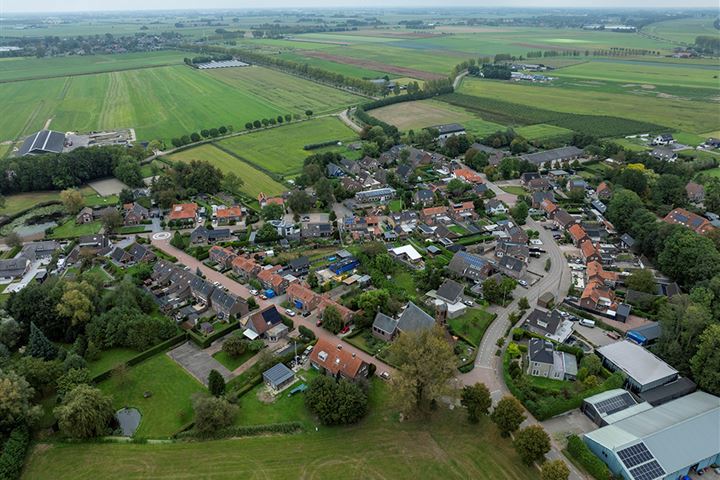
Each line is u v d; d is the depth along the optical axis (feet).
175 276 503.61
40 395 358.84
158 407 350.02
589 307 458.91
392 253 560.20
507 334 427.33
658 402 349.41
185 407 349.20
